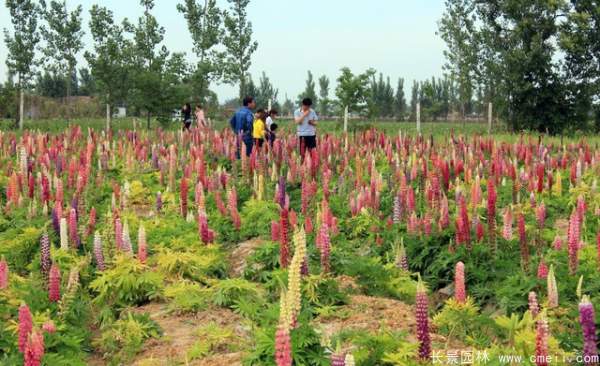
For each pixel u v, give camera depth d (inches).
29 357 218.8
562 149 802.2
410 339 263.6
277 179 595.5
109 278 328.5
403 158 624.7
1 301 300.2
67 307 293.1
